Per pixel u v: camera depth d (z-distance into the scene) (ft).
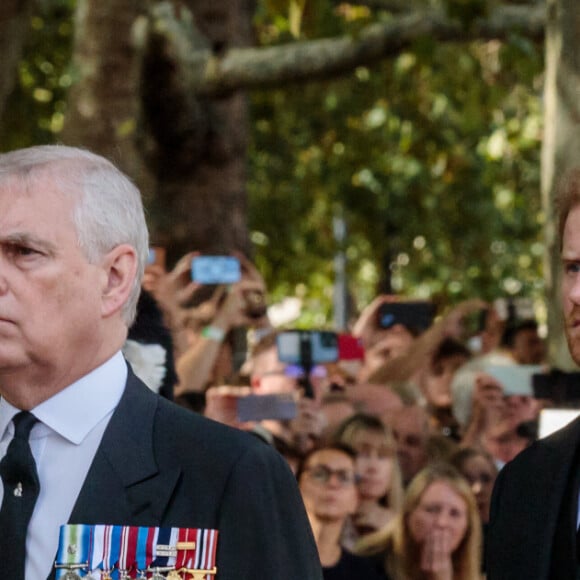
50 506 19.95
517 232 117.29
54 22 96.94
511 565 22.54
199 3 69.82
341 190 109.50
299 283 120.67
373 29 61.16
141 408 20.45
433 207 109.29
